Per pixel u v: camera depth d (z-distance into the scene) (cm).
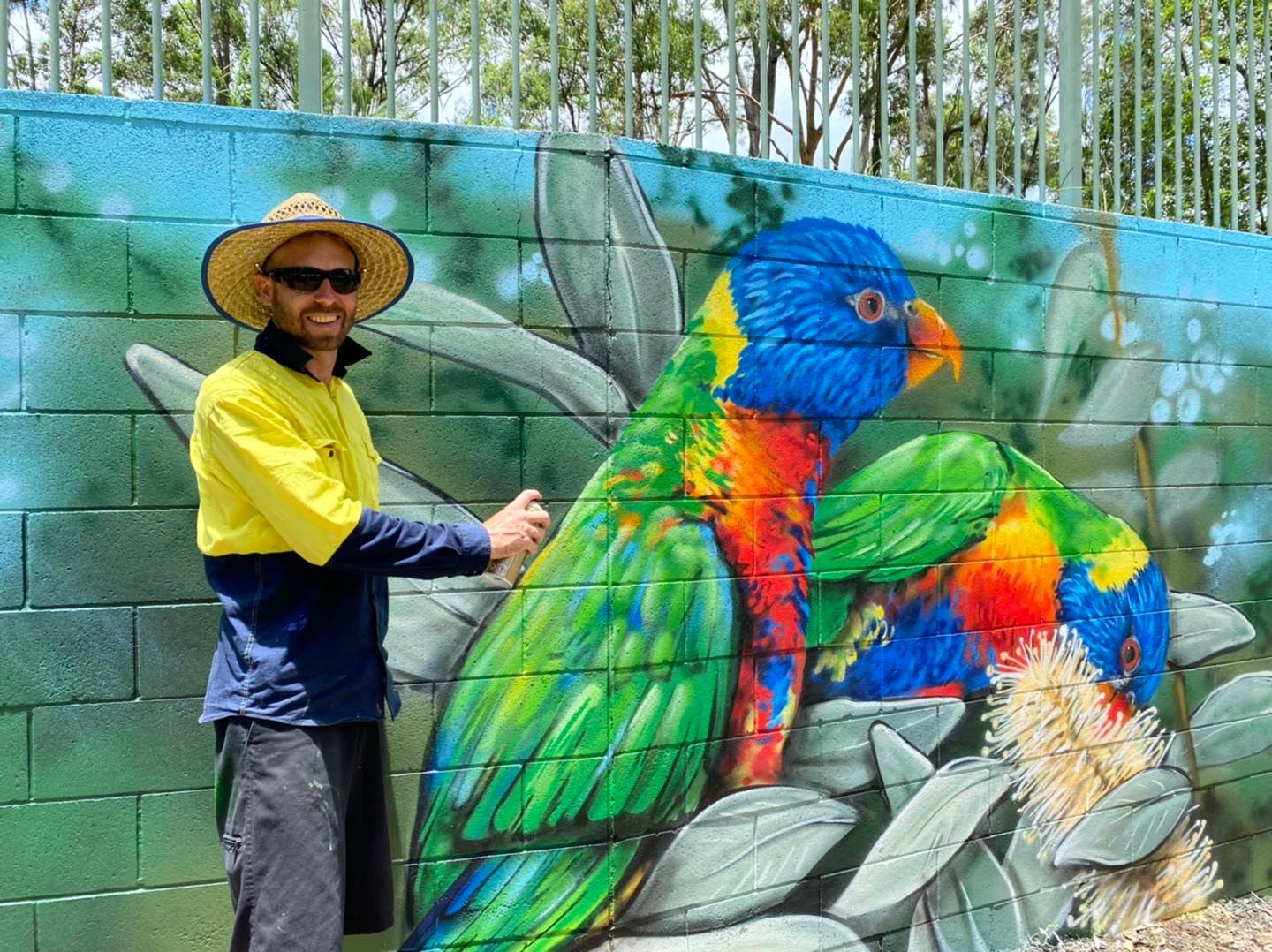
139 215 248
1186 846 380
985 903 338
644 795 289
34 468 242
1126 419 369
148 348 249
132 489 248
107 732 247
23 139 241
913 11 342
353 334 265
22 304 241
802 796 309
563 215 281
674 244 292
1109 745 364
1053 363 353
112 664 247
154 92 258
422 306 270
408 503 268
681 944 293
